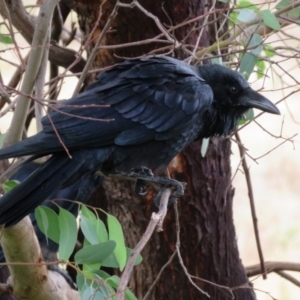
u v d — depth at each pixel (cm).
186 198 1047
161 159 879
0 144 767
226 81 909
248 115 963
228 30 1011
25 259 754
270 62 916
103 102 822
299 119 2206
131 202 1039
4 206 709
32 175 743
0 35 1062
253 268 1134
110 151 822
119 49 1030
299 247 1952
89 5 1023
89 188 1045
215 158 1058
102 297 752
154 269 1062
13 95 944
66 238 788
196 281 1062
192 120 867
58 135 711
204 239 1062
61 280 966
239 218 2047
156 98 848
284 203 2084
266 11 902
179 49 967
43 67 816
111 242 755
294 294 1755
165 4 1010
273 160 2181
